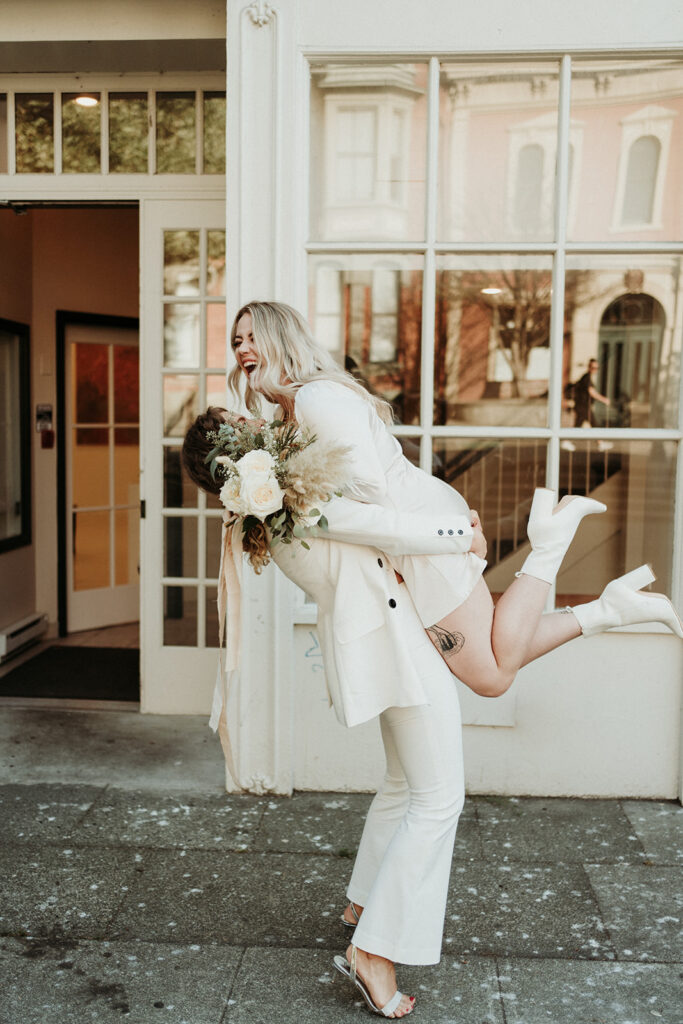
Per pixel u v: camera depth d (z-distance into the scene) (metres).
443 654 2.39
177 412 4.51
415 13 3.41
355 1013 2.37
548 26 3.40
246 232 3.46
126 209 6.42
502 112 3.55
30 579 6.02
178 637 4.58
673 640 3.55
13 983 2.47
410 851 2.32
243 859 3.14
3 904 2.85
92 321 6.25
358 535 2.25
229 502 2.19
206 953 2.62
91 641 6.04
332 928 2.75
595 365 3.62
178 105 4.37
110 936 2.70
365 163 3.58
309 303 3.64
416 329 3.64
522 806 3.55
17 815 3.45
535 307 3.62
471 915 2.81
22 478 5.91
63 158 4.43
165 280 4.46
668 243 3.56
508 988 2.47
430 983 2.49
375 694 2.32
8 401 5.84
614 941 2.68
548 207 3.58
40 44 3.86
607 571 3.65
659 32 3.39
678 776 3.59
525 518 3.67
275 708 3.58
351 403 2.32
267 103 3.41
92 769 3.89
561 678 3.58
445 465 3.68
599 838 3.30
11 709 4.65
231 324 3.50
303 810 3.52
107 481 6.42
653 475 3.62
